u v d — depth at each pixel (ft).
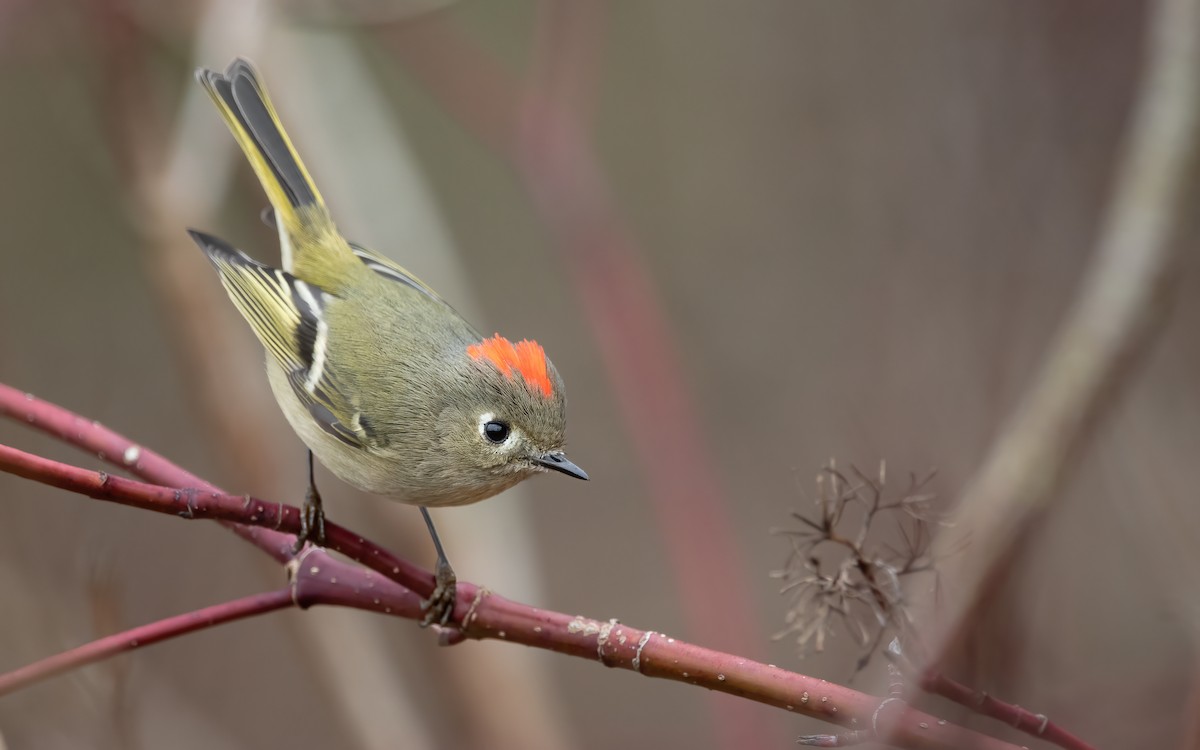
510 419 26.09
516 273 53.72
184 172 36.22
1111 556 32.65
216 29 34.94
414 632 37.58
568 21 38.09
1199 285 34.53
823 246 46.96
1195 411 32.68
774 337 48.60
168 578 41.91
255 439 37.55
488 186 54.44
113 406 45.55
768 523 45.19
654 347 36.14
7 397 21.57
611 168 51.52
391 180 40.42
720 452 46.83
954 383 34.47
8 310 45.42
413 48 39.17
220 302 37.32
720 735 31.68
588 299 36.63
